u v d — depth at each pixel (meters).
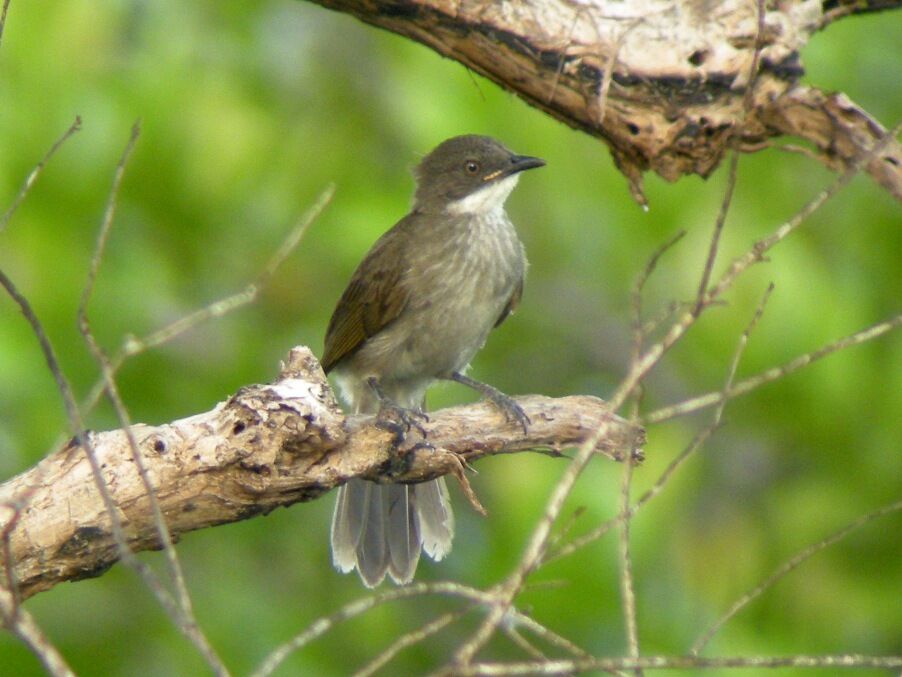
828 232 13.27
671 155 9.47
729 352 12.25
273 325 14.21
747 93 8.13
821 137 9.36
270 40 12.80
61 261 12.06
